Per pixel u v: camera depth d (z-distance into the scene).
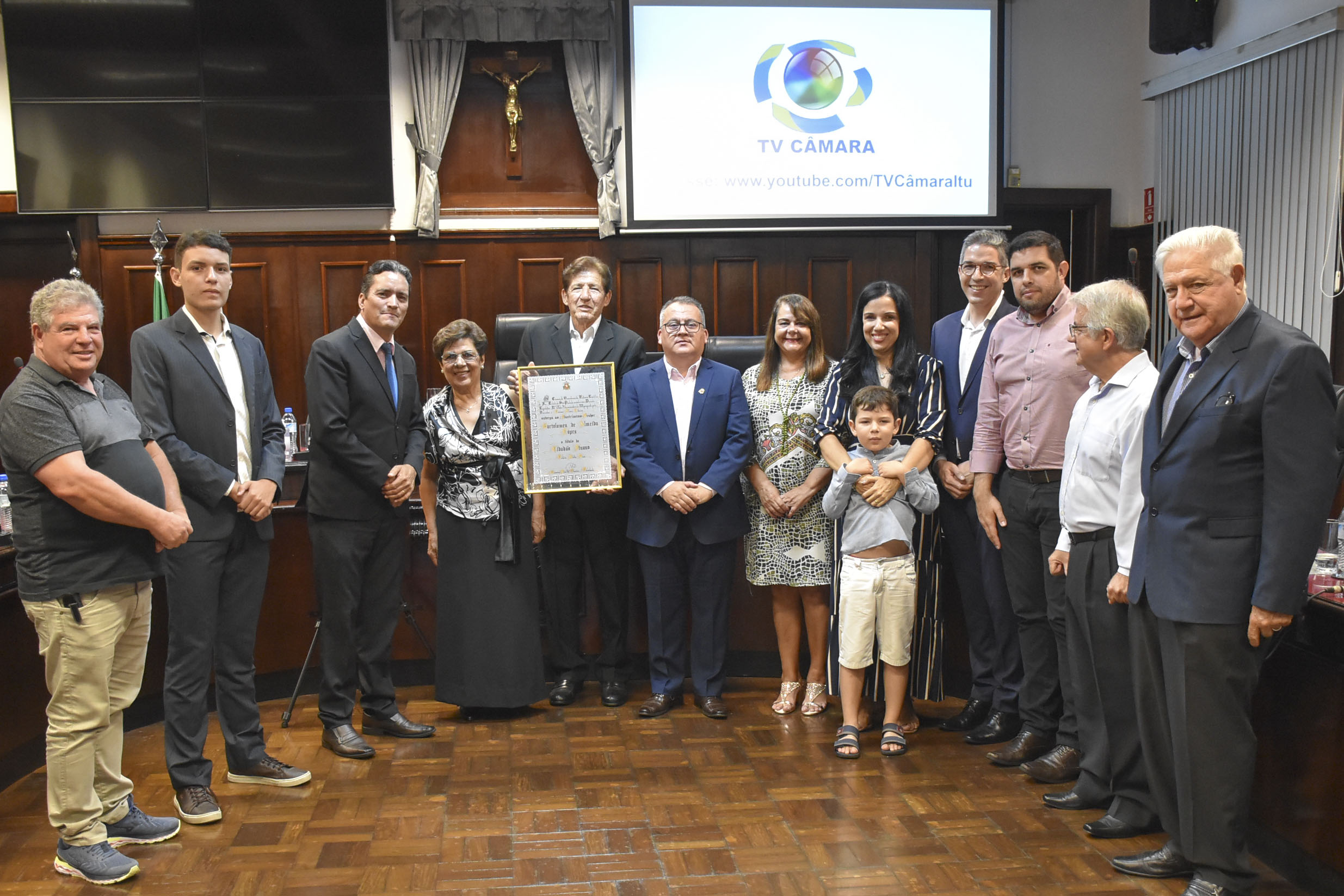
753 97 5.58
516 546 3.51
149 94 5.47
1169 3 5.38
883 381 3.27
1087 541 2.55
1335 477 1.98
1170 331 5.79
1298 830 2.30
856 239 5.81
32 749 3.08
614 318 5.82
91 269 5.60
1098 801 2.67
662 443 3.52
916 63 5.62
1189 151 5.58
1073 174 6.08
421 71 5.57
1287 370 1.98
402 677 3.97
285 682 3.90
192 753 2.70
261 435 2.93
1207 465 2.09
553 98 5.78
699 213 5.62
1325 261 4.60
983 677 3.31
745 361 4.18
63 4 5.39
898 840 2.53
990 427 3.05
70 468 2.20
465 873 2.38
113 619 2.35
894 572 3.13
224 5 5.47
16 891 2.32
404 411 3.29
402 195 5.74
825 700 3.59
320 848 2.52
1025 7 5.98
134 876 2.37
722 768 3.04
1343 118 4.48
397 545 3.34
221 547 2.76
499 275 5.79
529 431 3.51
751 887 2.29
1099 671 2.54
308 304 5.72
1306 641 2.27
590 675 4.02
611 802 2.79
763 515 3.55
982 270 3.21
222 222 5.68
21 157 5.45
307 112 5.57
